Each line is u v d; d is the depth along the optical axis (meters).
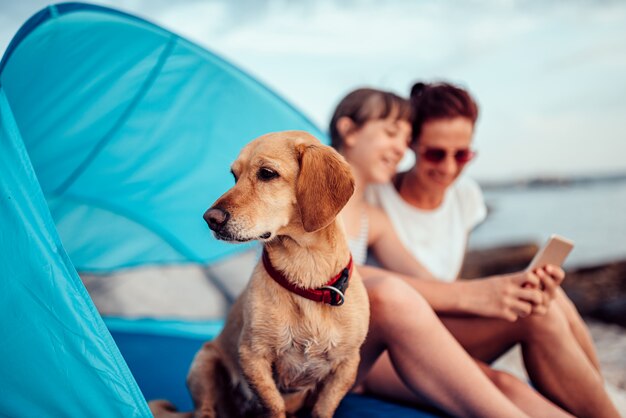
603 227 11.28
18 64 2.18
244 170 1.87
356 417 2.09
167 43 2.85
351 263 1.89
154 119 2.98
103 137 2.88
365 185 2.74
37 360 1.56
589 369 2.17
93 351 1.54
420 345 1.93
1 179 1.58
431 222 2.91
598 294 6.12
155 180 3.15
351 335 1.84
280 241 1.84
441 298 2.25
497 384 2.20
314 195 1.78
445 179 2.78
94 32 2.51
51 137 2.69
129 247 3.33
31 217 1.57
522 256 8.04
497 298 2.17
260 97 3.23
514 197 16.19
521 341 2.27
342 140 2.70
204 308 3.95
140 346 3.04
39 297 1.56
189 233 3.36
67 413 1.56
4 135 1.59
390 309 1.94
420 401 2.21
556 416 2.05
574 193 15.93
